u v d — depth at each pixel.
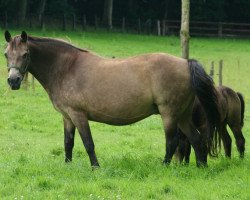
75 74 12.55
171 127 12.45
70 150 13.06
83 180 11.43
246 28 67.19
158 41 53.62
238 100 14.73
